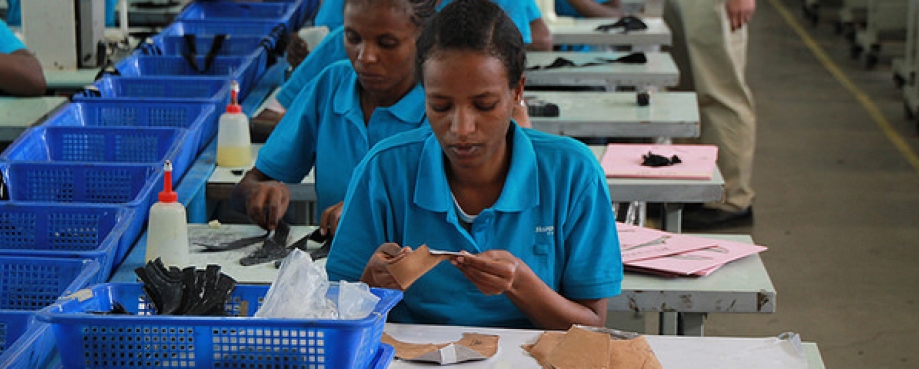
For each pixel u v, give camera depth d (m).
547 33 5.40
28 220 2.77
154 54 4.83
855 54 9.47
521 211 2.03
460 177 2.03
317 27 4.66
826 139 7.01
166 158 3.15
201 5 6.17
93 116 3.80
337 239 2.11
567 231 2.06
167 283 1.83
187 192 3.16
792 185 6.08
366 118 2.74
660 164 3.40
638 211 4.17
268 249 2.67
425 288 2.08
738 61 5.40
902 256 5.00
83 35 4.80
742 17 5.25
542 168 2.04
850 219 5.52
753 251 2.62
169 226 2.48
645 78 4.88
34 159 3.38
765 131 7.22
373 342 1.76
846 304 4.47
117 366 1.69
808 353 1.97
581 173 2.04
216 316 1.72
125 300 1.88
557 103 4.33
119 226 2.63
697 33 5.28
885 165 6.44
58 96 4.52
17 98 4.31
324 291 1.79
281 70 4.90
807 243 5.19
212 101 3.82
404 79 2.61
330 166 2.77
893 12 8.94
